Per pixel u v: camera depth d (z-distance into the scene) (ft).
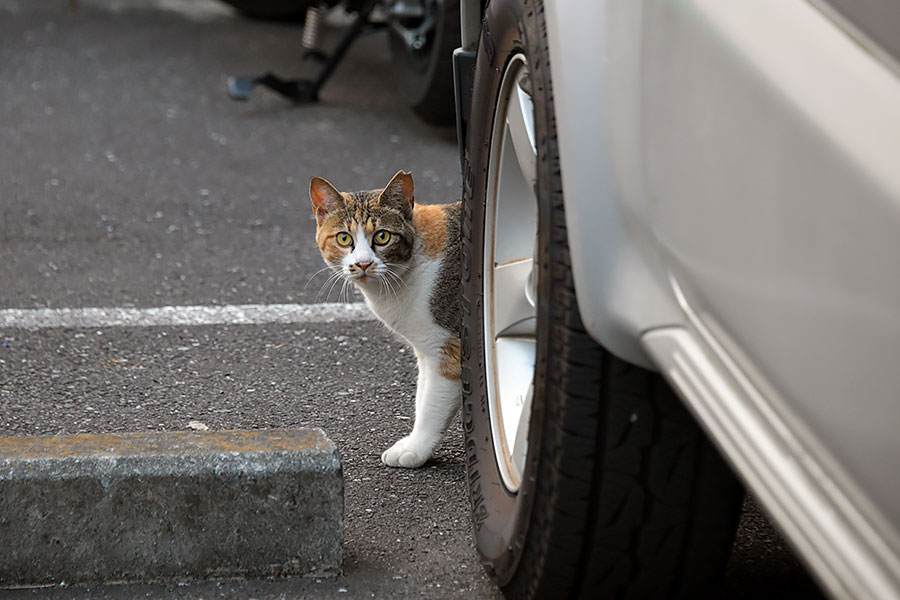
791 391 5.30
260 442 9.82
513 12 9.18
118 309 17.67
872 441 4.74
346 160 26.68
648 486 7.72
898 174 4.63
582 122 7.16
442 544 10.52
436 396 12.46
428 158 26.91
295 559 9.66
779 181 5.35
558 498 7.87
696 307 6.18
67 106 30.42
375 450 12.89
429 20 27.02
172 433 10.05
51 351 15.84
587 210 7.07
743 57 5.70
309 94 31.32
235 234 21.63
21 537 9.32
